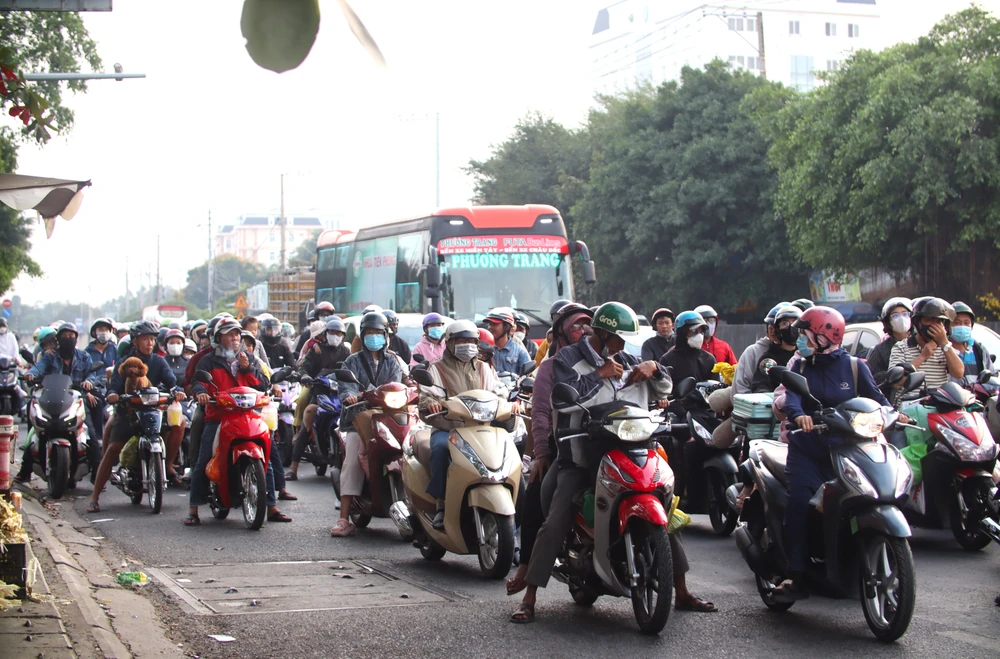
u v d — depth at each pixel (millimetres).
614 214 40375
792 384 5996
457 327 8039
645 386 6266
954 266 29797
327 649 5762
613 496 5910
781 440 6625
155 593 7145
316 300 30484
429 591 7297
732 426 9086
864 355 12297
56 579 7070
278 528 10078
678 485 9734
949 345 9234
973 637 5898
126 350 13648
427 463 8047
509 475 7598
